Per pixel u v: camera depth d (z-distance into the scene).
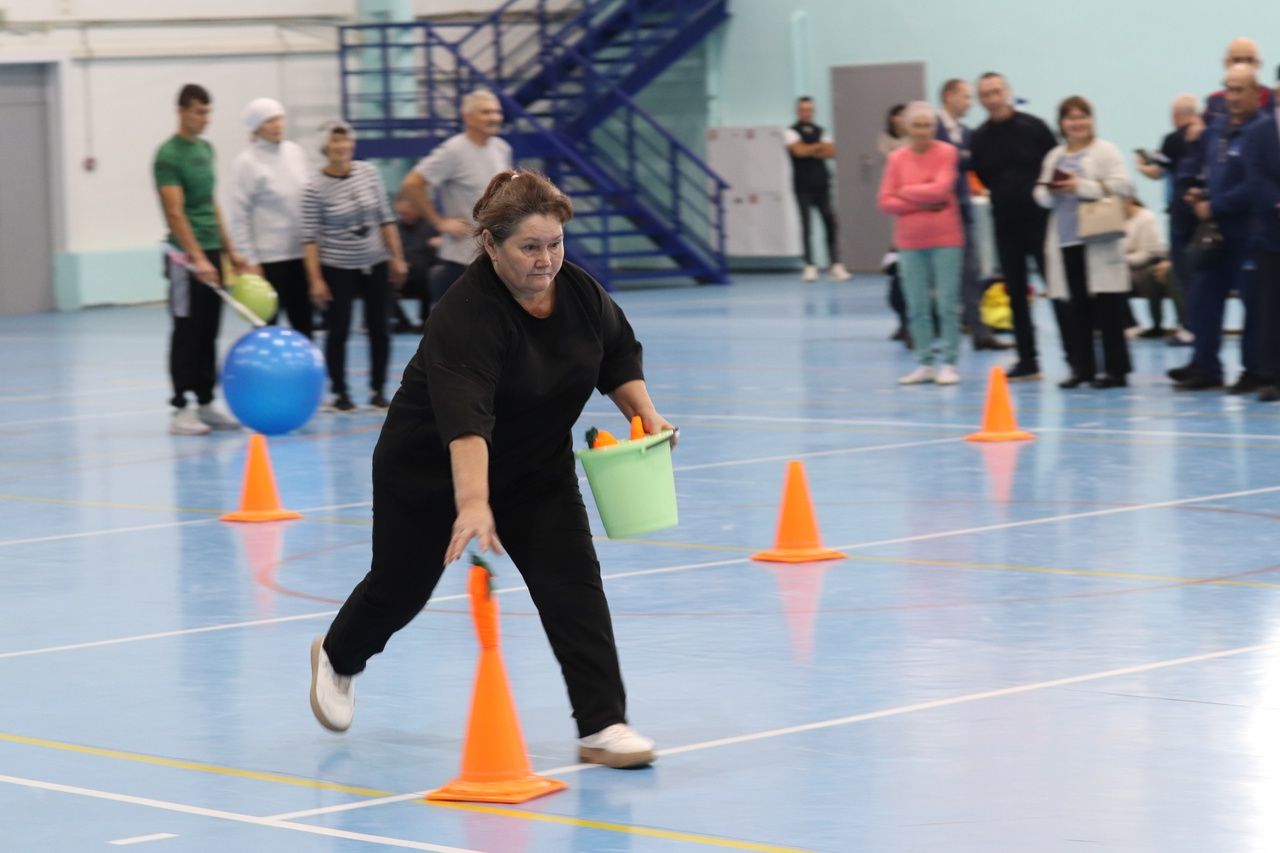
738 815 6.07
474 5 36.38
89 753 7.05
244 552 11.17
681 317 27.78
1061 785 6.27
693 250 34.16
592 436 6.84
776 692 7.64
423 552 6.63
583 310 6.49
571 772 6.63
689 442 15.28
